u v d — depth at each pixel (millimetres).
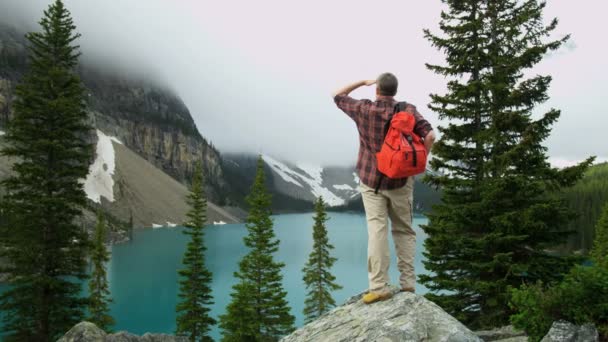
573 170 12414
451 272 15023
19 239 23234
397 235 5230
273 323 31547
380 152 4586
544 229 13078
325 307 39844
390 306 4930
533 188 12758
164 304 63688
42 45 25812
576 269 8055
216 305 65438
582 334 7273
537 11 13062
